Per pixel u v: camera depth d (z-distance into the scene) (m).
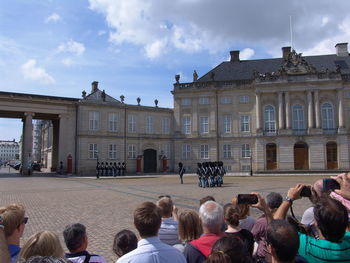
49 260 2.97
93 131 54.16
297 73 55.47
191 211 5.38
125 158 56.84
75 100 53.97
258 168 55.31
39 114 52.94
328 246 3.57
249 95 58.00
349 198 4.55
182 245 5.18
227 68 63.28
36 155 112.38
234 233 4.85
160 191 24.50
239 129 57.94
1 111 49.31
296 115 55.72
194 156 59.59
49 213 14.52
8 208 4.25
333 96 54.78
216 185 29.47
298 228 4.37
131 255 3.84
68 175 49.28
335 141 53.62
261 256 5.07
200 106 60.09
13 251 4.07
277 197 6.07
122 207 16.20
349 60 58.19
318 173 51.81
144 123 59.50
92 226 11.82
